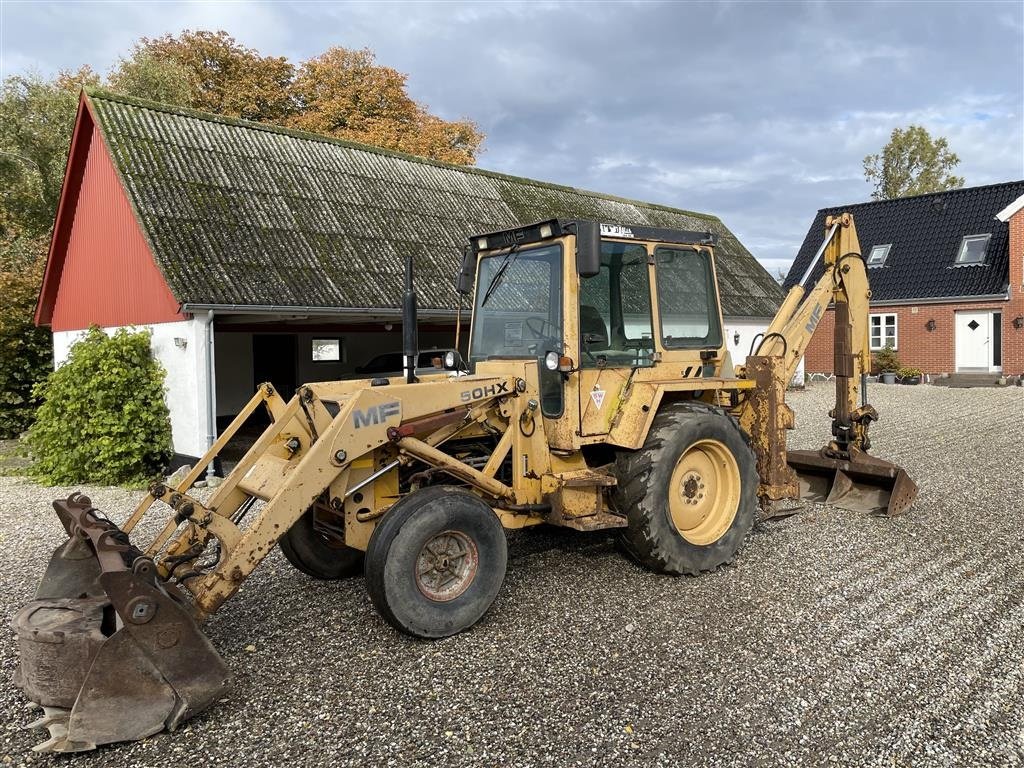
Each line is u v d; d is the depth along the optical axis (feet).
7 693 12.11
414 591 13.30
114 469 31.53
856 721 10.87
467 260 18.16
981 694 11.58
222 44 90.33
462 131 99.30
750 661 12.72
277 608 15.53
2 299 46.91
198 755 10.23
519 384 15.58
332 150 49.03
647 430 16.30
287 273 35.78
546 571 17.34
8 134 63.98
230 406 52.01
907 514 21.86
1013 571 17.02
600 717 11.03
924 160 124.88
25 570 19.04
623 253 16.98
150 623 10.55
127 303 37.19
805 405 54.34
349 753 10.23
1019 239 66.18
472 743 10.42
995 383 66.13
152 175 36.88
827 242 21.68
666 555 16.28
